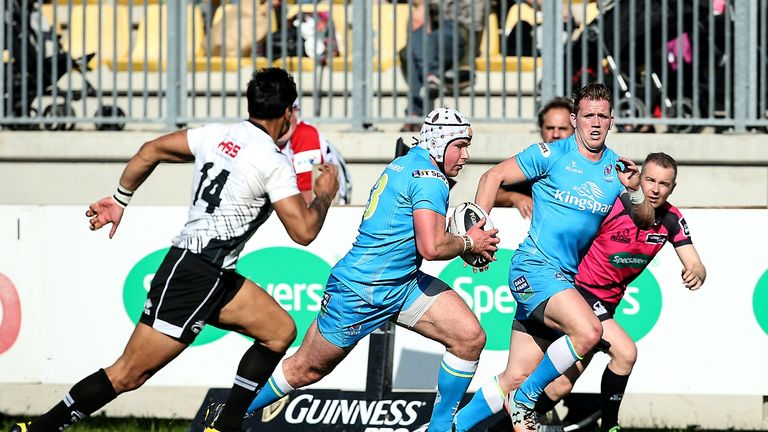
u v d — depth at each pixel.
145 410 26.61
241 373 19.34
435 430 20.27
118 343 24.48
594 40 31.56
